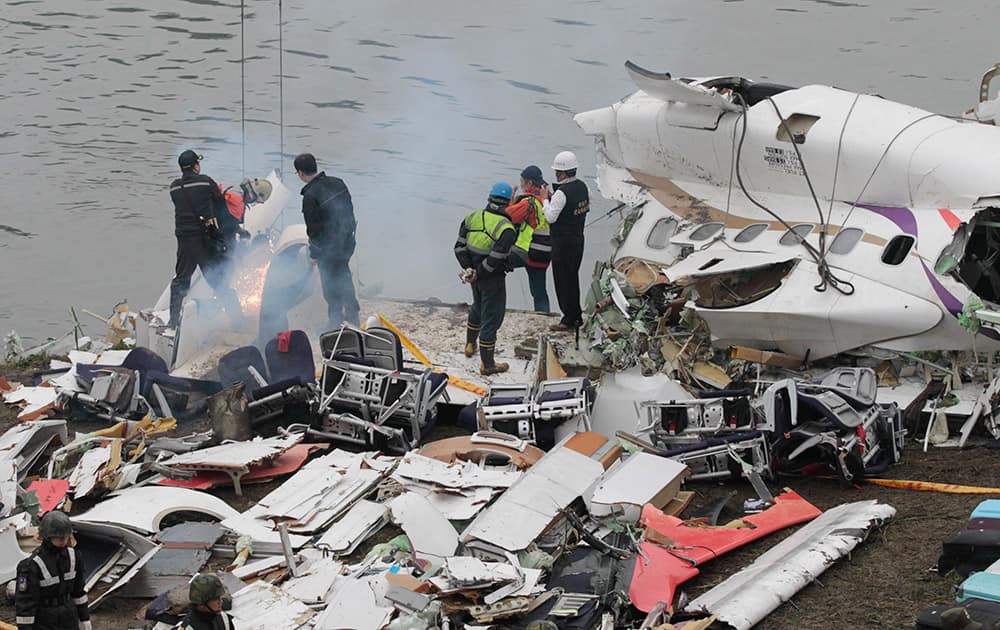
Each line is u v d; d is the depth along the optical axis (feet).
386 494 128.67
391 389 142.10
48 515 96.43
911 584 105.60
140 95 393.91
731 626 98.17
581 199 172.76
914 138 146.00
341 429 144.05
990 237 142.10
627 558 110.83
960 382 142.82
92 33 460.14
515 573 104.58
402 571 110.63
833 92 158.30
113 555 116.06
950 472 130.41
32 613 95.30
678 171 173.17
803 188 155.63
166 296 191.62
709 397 135.74
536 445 141.59
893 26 443.32
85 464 133.49
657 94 165.48
